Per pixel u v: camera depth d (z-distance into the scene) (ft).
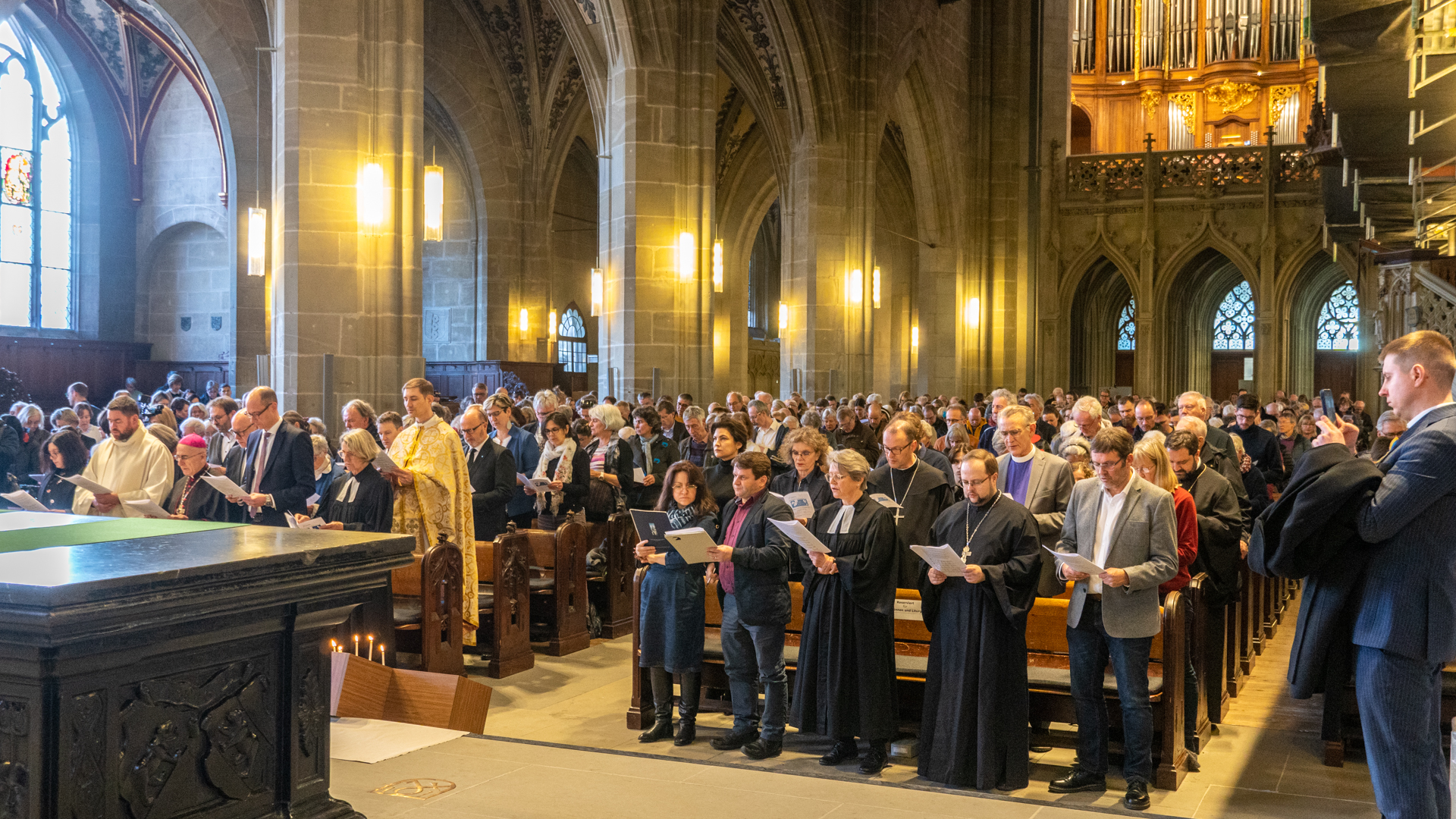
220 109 58.44
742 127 96.12
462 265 79.46
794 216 69.10
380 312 38.70
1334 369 101.45
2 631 8.11
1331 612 13.73
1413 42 30.53
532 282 79.92
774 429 37.91
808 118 67.92
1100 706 18.49
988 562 18.24
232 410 32.24
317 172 37.78
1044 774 19.70
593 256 102.53
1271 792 18.65
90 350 78.23
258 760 10.17
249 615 9.82
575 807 14.85
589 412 34.09
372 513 24.30
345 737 17.71
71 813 8.45
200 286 80.89
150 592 8.60
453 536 25.49
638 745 20.77
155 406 53.62
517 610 26.89
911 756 20.11
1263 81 116.98
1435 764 13.38
